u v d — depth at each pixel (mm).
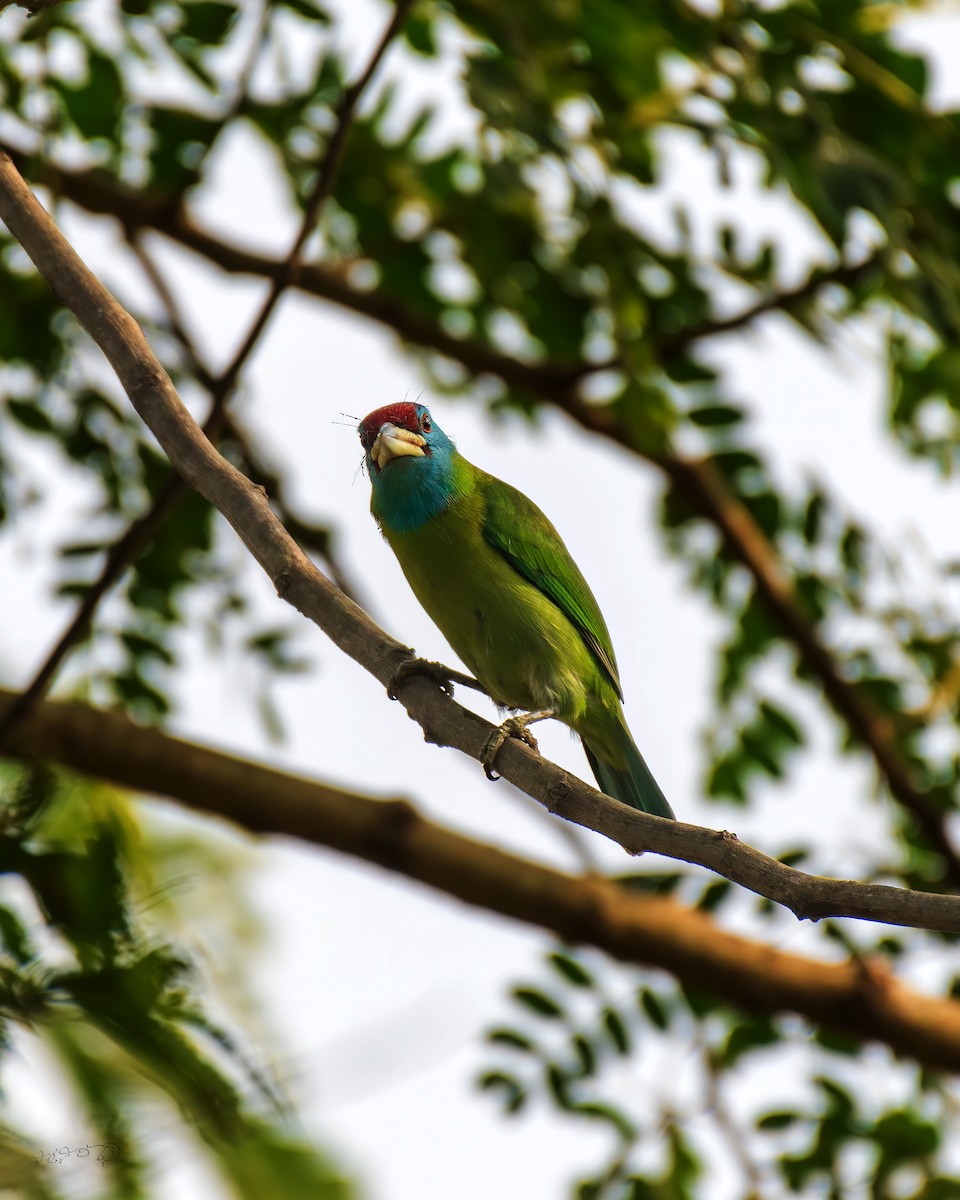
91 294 7086
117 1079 6254
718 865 5504
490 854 10156
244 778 9875
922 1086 10156
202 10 10711
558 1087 9703
